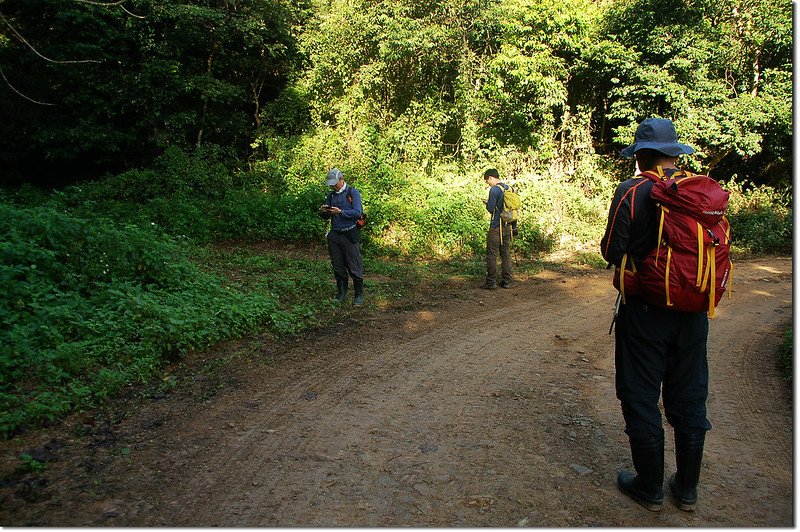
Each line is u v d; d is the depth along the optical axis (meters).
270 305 6.57
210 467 3.38
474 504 3.04
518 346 5.99
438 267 10.45
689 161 14.28
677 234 2.80
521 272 10.33
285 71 16.95
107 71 14.19
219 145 15.78
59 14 12.85
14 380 4.24
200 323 5.58
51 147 14.22
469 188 13.09
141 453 3.52
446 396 4.58
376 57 14.87
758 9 14.27
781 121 14.06
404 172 13.54
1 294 5.14
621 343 3.11
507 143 15.55
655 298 2.87
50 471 3.24
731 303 8.17
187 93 15.05
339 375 5.00
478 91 15.04
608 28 15.94
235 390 4.59
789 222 13.95
